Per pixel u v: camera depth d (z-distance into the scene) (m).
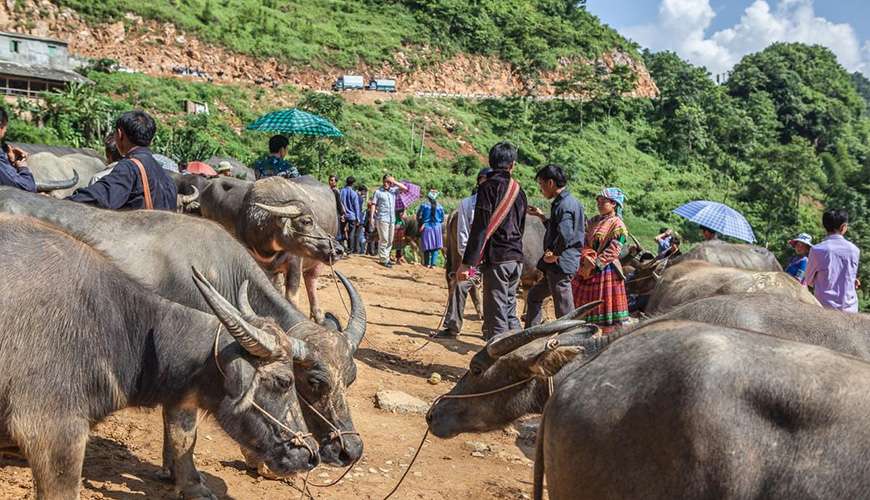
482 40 119.25
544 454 3.70
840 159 139.12
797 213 97.31
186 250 5.48
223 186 9.80
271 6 108.62
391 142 86.69
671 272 7.77
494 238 8.16
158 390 4.48
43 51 66.44
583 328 4.74
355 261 20.28
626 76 122.38
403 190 22.30
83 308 4.18
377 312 12.73
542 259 8.57
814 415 2.97
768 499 2.94
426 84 108.38
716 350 3.22
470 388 5.04
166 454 5.46
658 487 3.13
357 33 109.06
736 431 3.01
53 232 4.36
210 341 4.50
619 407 3.32
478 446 6.89
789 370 3.10
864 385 3.02
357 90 97.75
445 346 10.72
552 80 122.62
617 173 101.88
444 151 90.31
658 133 118.94
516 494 5.93
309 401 4.81
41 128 52.53
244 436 4.45
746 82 151.62
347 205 21.73
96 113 55.59
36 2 79.12
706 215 12.20
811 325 4.91
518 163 94.75
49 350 4.04
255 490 5.50
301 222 8.56
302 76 95.75
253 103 83.56
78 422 4.14
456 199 74.75
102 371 4.23
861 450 2.88
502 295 8.25
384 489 5.78
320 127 16.55
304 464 4.46
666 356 3.33
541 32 130.75
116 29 83.06
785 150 102.31
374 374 8.76
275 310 5.48
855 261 7.90
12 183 6.70
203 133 68.00
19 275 4.04
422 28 116.56
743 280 6.84
